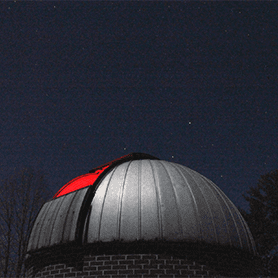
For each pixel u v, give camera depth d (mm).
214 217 11211
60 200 12000
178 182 11797
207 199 11742
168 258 9914
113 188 11492
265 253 27234
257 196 30969
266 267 26531
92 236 10359
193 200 11242
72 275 10117
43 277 10688
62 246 10656
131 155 13891
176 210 10648
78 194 11477
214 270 10297
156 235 10008
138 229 10125
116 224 10336
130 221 10312
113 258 9961
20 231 15461
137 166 12602
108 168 12727
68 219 10844
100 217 10672
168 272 9727
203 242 10297
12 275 14492
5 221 15445
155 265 9781
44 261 11008
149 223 10234
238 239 11492
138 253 9938
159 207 10625
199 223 10633
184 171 12922
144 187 11273
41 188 17094
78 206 10977
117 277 9672
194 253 10234
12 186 16312
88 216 10883
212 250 10586
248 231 12844
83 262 10172
